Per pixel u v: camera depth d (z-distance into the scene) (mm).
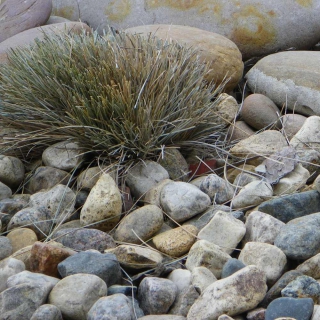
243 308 2992
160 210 3861
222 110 4895
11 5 6098
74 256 3393
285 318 2793
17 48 5047
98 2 6414
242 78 5754
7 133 4668
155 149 4336
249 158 4484
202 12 6082
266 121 4844
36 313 2988
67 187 4145
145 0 6258
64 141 4504
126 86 4234
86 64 4633
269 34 5973
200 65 4844
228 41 5422
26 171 4652
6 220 4082
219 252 3398
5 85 4703
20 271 3432
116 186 3988
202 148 4660
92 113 4316
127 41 4934
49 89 4527
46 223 3961
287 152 4281
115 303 2992
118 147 4352
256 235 3600
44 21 6156
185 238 3660
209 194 4129
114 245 3707
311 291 3061
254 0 5992
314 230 3393
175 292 3221
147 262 3430
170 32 5387
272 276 3295
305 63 5078
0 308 3098
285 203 3822
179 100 4477
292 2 5965
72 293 3111
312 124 4559
